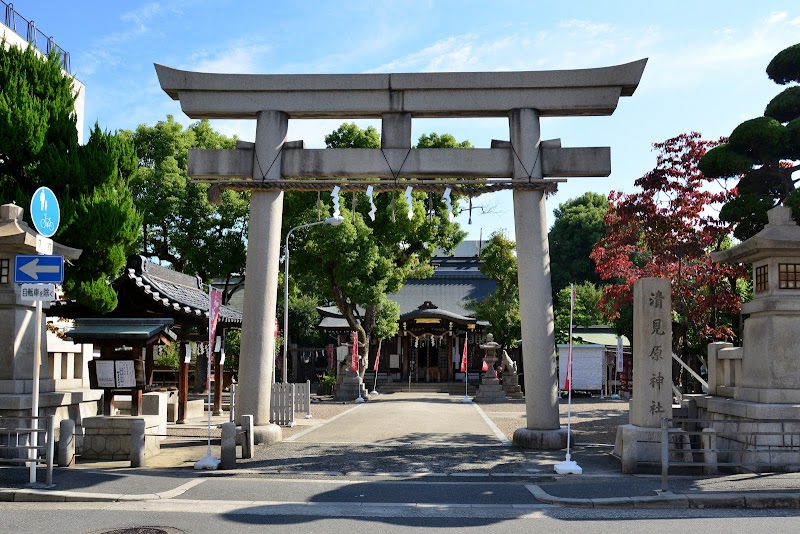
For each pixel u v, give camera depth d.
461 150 14.78
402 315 44.62
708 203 18.56
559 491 9.51
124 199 14.74
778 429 10.79
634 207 18.36
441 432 17.81
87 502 9.04
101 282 14.14
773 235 11.36
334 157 14.82
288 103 14.89
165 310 15.42
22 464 11.18
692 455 12.05
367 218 34.38
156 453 13.41
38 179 13.94
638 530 7.49
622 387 36.56
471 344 47.47
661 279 12.37
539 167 14.63
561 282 55.25
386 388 44.19
